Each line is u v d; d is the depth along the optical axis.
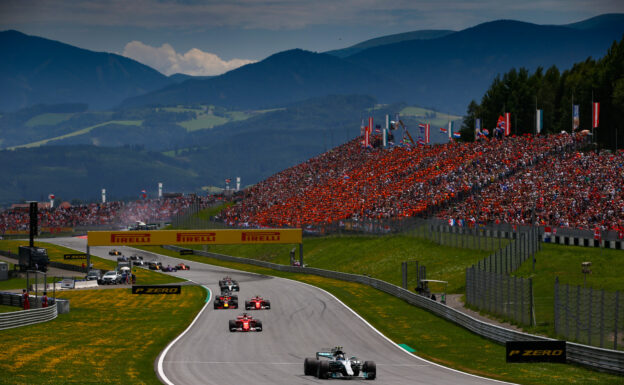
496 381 41.53
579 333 52.56
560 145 138.00
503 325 64.69
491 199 124.00
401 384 39.94
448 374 43.88
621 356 43.41
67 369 44.34
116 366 46.03
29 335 61.09
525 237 93.19
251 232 144.75
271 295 100.44
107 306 91.75
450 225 121.12
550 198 112.50
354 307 85.25
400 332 64.94
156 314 81.56
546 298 72.81
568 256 87.62
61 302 81.50
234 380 41.31
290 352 53.31
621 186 107.00
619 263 80.69
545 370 45.53
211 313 81.38
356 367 42.00
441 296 85.50
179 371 44.59
